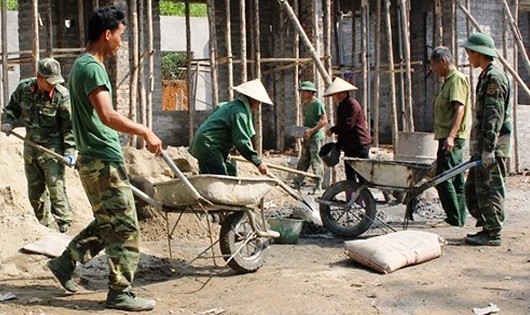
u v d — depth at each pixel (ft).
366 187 26.05
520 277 19.97
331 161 27.99
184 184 18.10
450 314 16.57
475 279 19.75
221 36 51.13
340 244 25.32
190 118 45.88
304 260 22.47
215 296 17.99
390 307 17.03
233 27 51.60
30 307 16.40
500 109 23.29
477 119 24.09
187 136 50.90
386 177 25.31
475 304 17.35
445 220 28.04
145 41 41.65
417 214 32.07
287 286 18.92
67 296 17.56
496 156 23.79
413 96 53.93
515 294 18.22
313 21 43.45
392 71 42.04
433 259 22.17
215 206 18.99
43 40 45.62
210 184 18.56
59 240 21.24
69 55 43.75
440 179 24.59
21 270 19.52
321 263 22.00
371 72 55.26
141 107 39.50
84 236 17.34
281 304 17.20
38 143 22.82
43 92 22.50
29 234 21.33
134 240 16.39
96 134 15.97
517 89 50.75
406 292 18.38
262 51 52.01
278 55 50.80
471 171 24.84
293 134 37.60
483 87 23.79
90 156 16.02
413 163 24.56
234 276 20.13
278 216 30.27
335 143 28.58
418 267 21.21
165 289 18.74
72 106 16.17
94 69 15.56
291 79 49.73
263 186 20.11
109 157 16.05
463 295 18.11
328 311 16.66
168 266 20.93
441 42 46.16
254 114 43.09
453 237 26.03
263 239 20.58
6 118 22.89
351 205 25.90
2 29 35.55
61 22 46.37
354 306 17.08
